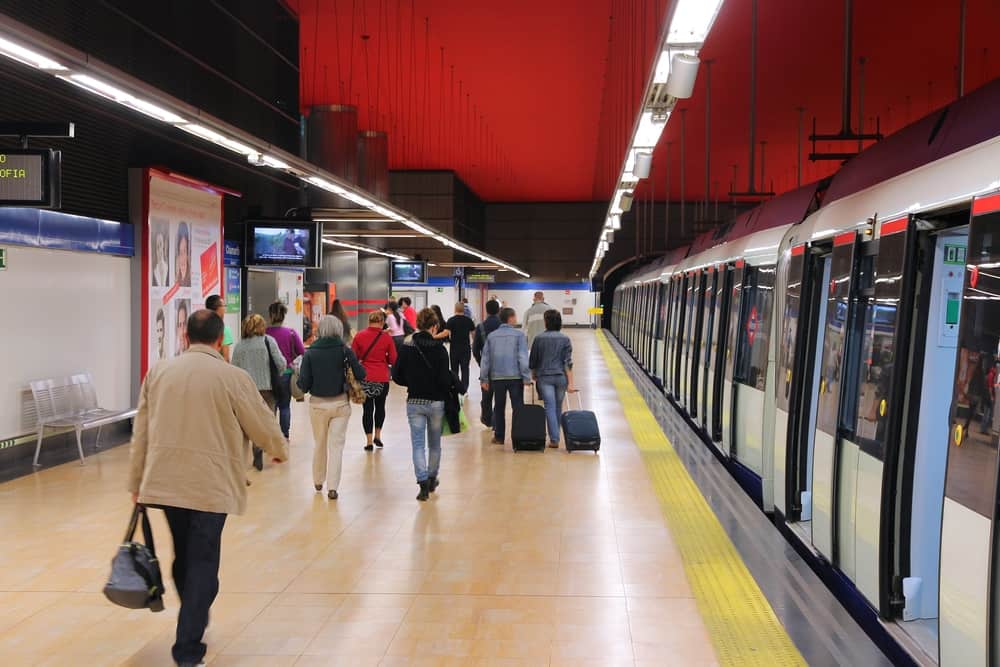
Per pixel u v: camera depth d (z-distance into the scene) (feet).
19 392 28.60
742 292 30.53
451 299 127.75
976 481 10.93
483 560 19.08
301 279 57.67
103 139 33.58
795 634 14.16
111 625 15.39
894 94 61.26
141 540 20.45
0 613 15.97
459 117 77.05
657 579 17.61
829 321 18.42
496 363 34.19
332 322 25.49
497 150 95.30
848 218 17.70
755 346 28.35
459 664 13.67
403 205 110.93
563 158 100.42
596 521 22.36
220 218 42.70
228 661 13.84
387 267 101.40
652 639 14.53
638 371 68.03
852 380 16.84
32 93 28.71
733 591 16.49
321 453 25.82
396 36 52.95
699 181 105.50
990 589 10.39
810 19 44.27
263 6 44.04
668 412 43.65
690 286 46.39
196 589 13.34
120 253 34.45
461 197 118.83
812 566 19.52
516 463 30.48
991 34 46.78
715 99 61.98
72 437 32.78
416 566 18.69
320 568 18.58
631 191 49.24
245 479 13.91
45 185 22.11
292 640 14.67
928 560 14.08
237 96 40.78
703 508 23.24
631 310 98.94
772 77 56.03
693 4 19.06
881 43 48.55
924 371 13.97
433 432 25.53
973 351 11.30
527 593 16.90
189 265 39.50
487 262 124.16
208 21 38.14
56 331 30.58
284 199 53.01
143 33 33.22
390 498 25.17
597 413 43.52
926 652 12.97
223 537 21.07
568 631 14.94
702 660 13.62
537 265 148.46
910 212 14.05
